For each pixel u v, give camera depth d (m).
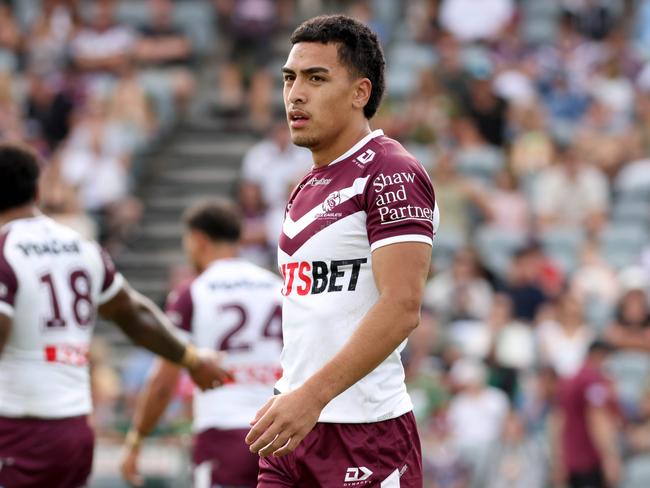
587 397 28.23
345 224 12.25
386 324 11.61
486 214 39.47
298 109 12.43
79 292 16.53
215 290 19.55
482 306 35.06
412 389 30.66
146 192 45.50
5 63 49.22
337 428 12.35
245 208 40.84
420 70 44.25
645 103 44.00
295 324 12.48
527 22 49.81
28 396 16.06
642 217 40.12
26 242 16.22
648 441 29.77
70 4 50.12
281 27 51.53
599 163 41.69
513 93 44.19
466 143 42.72
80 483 16.58
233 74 47.97
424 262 11.90
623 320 33.28
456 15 48.22
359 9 49.47
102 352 36.41
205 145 46.88
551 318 33.28
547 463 29.36
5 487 16.00
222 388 19.28
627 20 52.25
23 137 44.69
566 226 39.44
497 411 30.16
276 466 12.66
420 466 12.83
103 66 47.94
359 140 12.58
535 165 41.25
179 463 27.27
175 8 50.34
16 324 16.06
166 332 17.25
